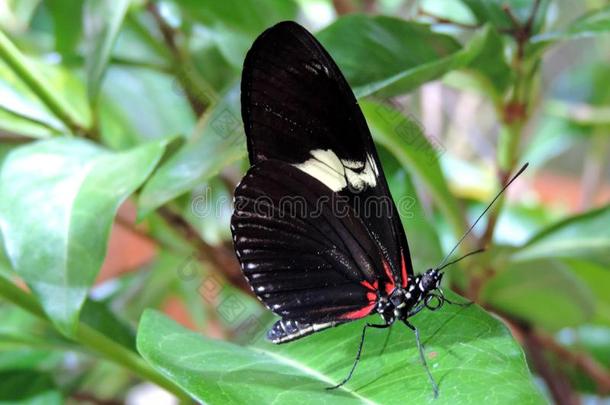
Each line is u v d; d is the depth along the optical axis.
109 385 0.34
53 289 0.24
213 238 0.31
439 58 0.25
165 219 0.28
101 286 0.33
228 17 0.29
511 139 0.27
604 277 0.30
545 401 0.22
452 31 0.28
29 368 0.28
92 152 0.25
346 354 0.24
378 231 0.25
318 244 0.25
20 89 0.27
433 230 0.28
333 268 0.25
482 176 0.36
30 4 0.30
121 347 0.25
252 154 0.25
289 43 0.24
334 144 0.25
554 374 0.30
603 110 0.35
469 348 0.23
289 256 0.26
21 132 0.27
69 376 0.31
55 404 0.28
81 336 0.25
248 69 0.24
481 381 0.23
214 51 0.30
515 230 0.34
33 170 0.25
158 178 0.25
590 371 0.31
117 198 0.24
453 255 0.28
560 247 0.27
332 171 0.25
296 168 0.25
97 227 0.24
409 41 0.25
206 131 0.25
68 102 0.28
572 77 0.36
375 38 0.25
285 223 0.26
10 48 0.26
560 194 0.50
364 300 0.25
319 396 0.23
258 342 0.26
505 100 0.27
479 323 0.24
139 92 0.31
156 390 0.39
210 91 0.29
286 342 0.25
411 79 0.24
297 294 0.26
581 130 0.36
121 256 0.42
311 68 0.24
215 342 0.24
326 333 0.25
